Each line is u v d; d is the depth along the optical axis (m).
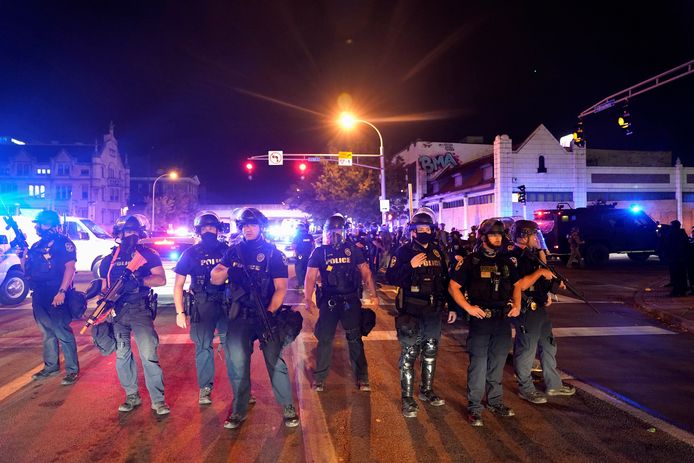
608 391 5.65
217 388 5.67
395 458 3.97
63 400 5.29
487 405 5.11
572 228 22.50
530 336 5.18
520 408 5.05
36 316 5.88
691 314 9.66
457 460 3.94
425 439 4.33
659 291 13.19
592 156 41.59
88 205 66.19
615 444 4.23
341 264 5.54
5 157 65.81
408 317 4.80
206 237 5.17
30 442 4.26
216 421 4.71
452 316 5.03
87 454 4.04
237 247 4.57
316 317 10.18
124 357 4.95
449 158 52.31
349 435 4.41
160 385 4.90
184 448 4.14
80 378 6.06
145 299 4.93
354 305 5.55
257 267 4.49
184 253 5.16
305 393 5.52
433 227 4.98
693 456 4.01
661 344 7.91
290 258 15.73
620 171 37.50
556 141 36.16
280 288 4.51
